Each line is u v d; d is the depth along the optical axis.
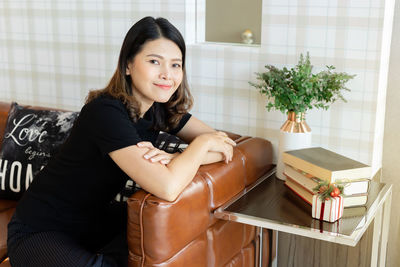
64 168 1.60
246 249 1.98
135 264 1.53
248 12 3.83
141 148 1.50
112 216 1.86
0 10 2.70
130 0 2.33
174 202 1.49
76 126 1.58
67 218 1.62
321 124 2.06
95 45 2.47
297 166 1.79
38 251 1.56
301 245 2.24
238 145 1.95
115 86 1.60
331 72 1.99
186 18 2.22
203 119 2.30
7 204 2.18
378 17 1.87
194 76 2.27
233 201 1.76
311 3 1.97
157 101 1.64
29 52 2.68
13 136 2.21
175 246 1.52
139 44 1.56
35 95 2.72
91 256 1.58
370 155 1.99
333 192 1.59
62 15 2.53
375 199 1.77
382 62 1.94
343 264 2.18
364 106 1.97
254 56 2.12
